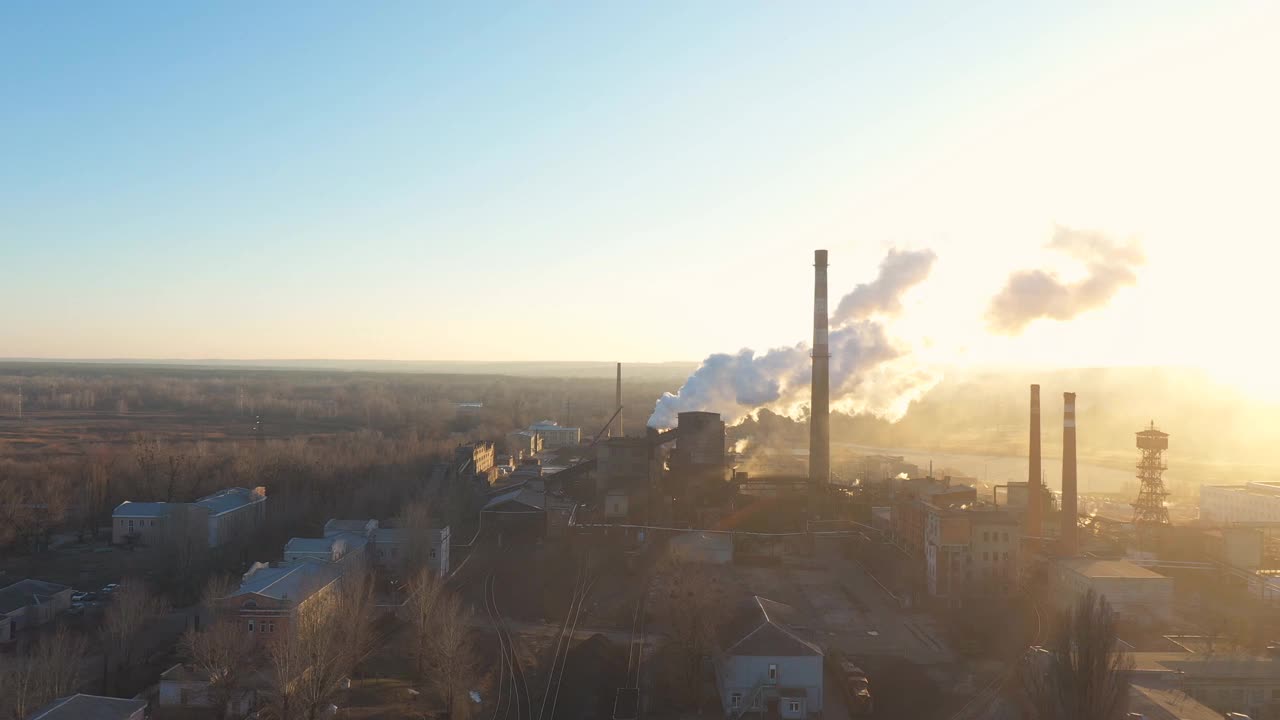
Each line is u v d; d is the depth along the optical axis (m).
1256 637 117.19
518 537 168.62
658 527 166.88
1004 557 133.75
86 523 174.75
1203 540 158.12
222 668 89.88
